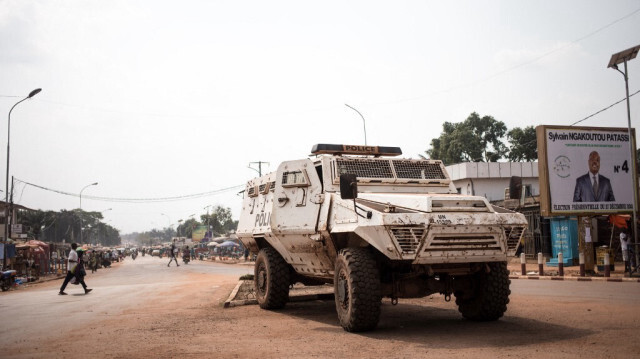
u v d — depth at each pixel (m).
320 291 14.41
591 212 19.94
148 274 32.03
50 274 40.28
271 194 11.39
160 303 13.09
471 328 8.09
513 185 8.42
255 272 11.89
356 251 8.02
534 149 57.78
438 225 7.45
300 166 10.00
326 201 9.03
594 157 20.38
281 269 11.08
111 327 9.20
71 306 13.21
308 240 9.53
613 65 19.94
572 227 25.03
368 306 7.72
